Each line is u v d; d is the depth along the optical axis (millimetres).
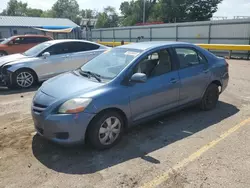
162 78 4203
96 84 3695
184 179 2930
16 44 13867
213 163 3248
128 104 3734
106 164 3285
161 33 23734
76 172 3117
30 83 7797
